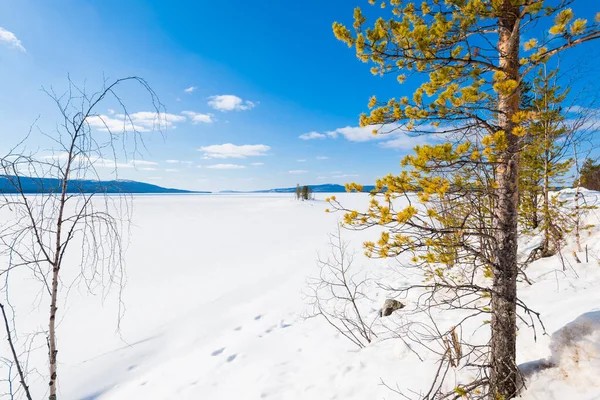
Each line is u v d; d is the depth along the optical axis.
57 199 2.57
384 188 2.63
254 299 8.45
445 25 2.58
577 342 3.01
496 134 2.29
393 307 6.44
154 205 50.78
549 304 4.18
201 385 4.78
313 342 5.73
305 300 8.08
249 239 18.72
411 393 3.60
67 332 6.72
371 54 2.89
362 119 2.98
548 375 2.92
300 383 4.44
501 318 2.82
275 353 5.50
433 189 2.34
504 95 2.46
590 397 2.57
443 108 2.61
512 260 2.77
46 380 5.13
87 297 8.82
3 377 5.20
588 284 4.48
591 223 6.34
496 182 2.75
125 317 7.45
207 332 6.63
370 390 3.91
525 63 2.61
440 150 2.27
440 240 2.68
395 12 3.21
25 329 6.81
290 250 14.89
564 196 8.29
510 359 2.80
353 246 14.58
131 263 12.80
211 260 13.37
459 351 3.62
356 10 2.93
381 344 5.05
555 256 5.99
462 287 2.94
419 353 4.34
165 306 8.15
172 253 14.80
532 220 6.53
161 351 5.96
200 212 38.41
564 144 5.50
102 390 4.91
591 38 2.16
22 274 10.78
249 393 4.42
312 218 30.61
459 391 2.70
